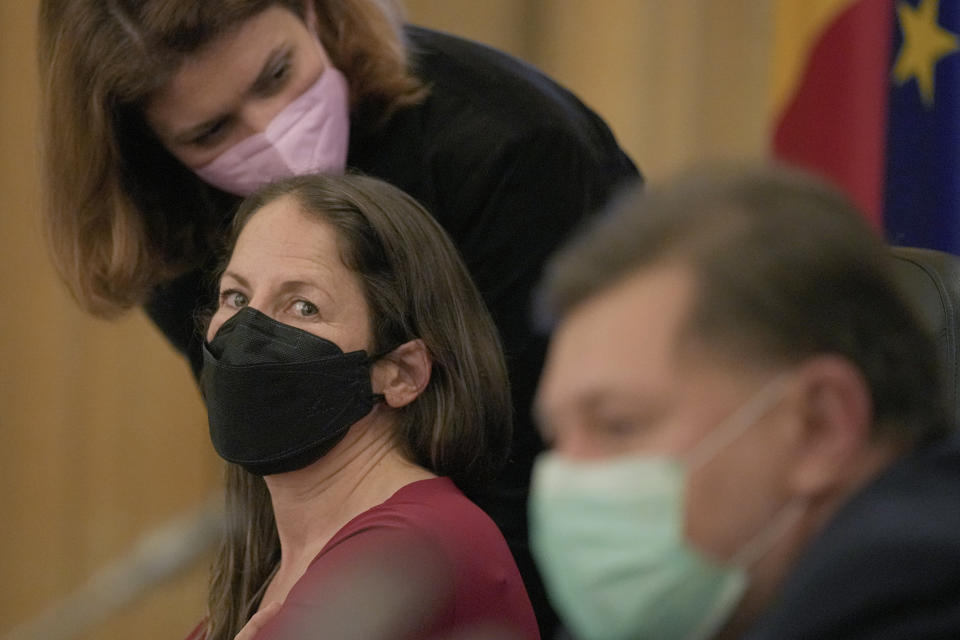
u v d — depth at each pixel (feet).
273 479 22.52
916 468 12.19
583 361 12.50
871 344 12.19
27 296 54.19
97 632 52.34
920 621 11.46
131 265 27.89
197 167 26.91
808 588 11.86
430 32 29.71
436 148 27.45
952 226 36.91
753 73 50.83
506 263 27.02
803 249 12.07
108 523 54.70
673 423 12.31
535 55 52.90
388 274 22.35
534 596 26.27
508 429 23.38
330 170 24.85
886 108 37.86
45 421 54.70
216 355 22.21
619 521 12.67
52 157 27.20
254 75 25.76
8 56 53.21
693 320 12.13
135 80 25.54
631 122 51.80
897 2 37.96
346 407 21.88
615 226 12.74
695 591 12.74
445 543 20.74
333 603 19.71
